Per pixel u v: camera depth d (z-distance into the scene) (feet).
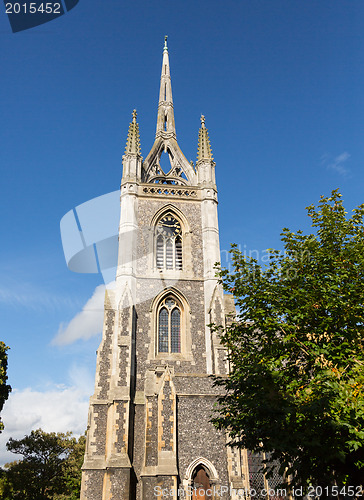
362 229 58.75
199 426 78.69
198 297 108.58
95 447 83.82
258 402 42.57
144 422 87.15
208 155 130.82
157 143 140.15
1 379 124.67
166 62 159.63
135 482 80.53
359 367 43.73
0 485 135.23
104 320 98.78
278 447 39.37
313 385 42.50
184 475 74.54
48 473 185.57
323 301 51.01
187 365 98.58
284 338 49.16
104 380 91.86
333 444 38.42
